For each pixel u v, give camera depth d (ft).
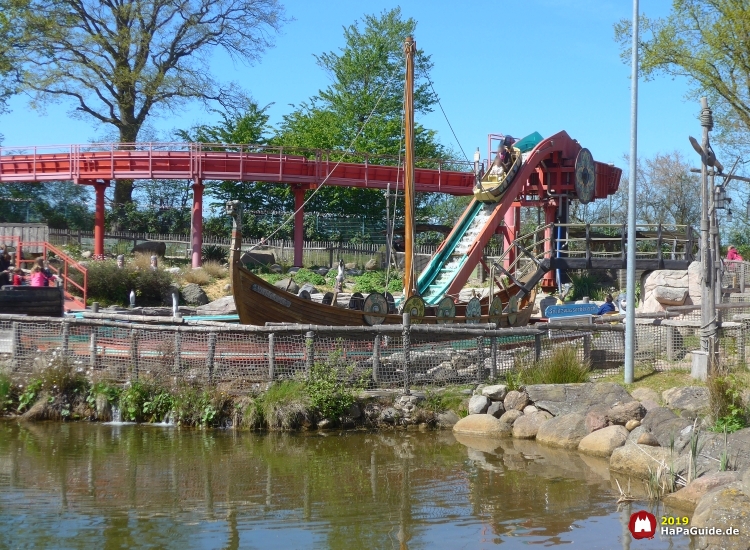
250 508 33.81
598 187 131.85
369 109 182.19
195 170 117.19
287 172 120.88
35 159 120.57
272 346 50.80
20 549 28.81
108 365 53.57
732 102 106.11
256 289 60.29
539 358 53.78
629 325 50.85
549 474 38.99
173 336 52.54
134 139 153.48
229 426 49.32
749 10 99.55
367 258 136.77
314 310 63.05
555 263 100.42
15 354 55.06
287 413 48.60
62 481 37.65
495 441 46.39
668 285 77.92
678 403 45.03
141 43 148.36
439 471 39.65
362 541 29.99
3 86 141.90
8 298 60.90
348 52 190.39
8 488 36.47
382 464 40.98
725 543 28.94
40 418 51.44
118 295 95.45
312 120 177.88
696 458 36.22
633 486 36.91
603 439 42.70
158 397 50.78
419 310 68.08
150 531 30.89
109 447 44.32
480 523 31.96
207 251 127.44
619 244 134.72
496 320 77.30
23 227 100.37
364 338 52.70
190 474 38.91
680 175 182.19
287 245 139.64
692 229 107.45
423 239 164.45
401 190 129.90
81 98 149.48
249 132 167.32
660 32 107.76
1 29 137.59
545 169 121.39
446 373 53.16
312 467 40.37
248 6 155.33
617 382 50.83
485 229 94.89
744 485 31.24
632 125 51.65
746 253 144.66
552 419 46.57
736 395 40.47
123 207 154.10
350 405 49.57
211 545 29.50
